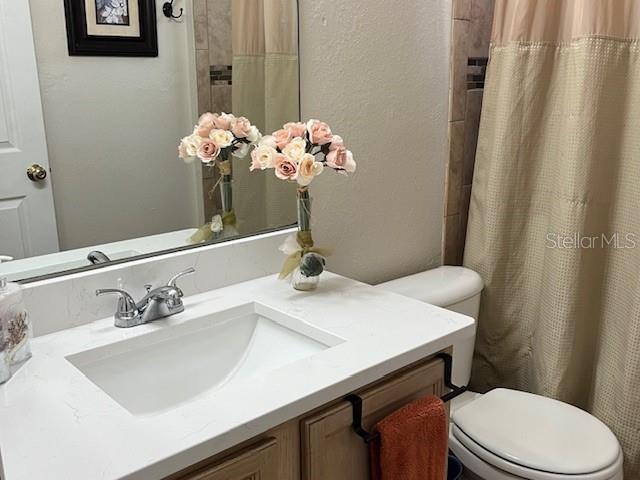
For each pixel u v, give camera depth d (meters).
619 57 1.71
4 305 1.04
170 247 1.40
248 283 1.51
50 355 1.13
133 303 1.27
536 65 1.84
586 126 1.72
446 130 1.99
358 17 1.67
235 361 1.37
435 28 1.87
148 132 1.33
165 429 0.89
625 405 1.79
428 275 1.96
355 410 1.10
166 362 1.26
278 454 1.00
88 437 0.87
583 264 1.83
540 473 1.49
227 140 1.46
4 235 1.19
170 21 1.33
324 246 1.72
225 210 1.48
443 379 1.29
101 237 1.30
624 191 1.78
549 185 1.91
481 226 2.01
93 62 1.24
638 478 1.81
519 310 2.03
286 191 1.58
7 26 1.14
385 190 1.85
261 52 1.48
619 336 1.81
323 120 1.65
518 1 1.80
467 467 1.63
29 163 1.20
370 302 1.39
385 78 1.77
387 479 1.15
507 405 1.74
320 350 1.26
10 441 0.86
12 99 1.16
